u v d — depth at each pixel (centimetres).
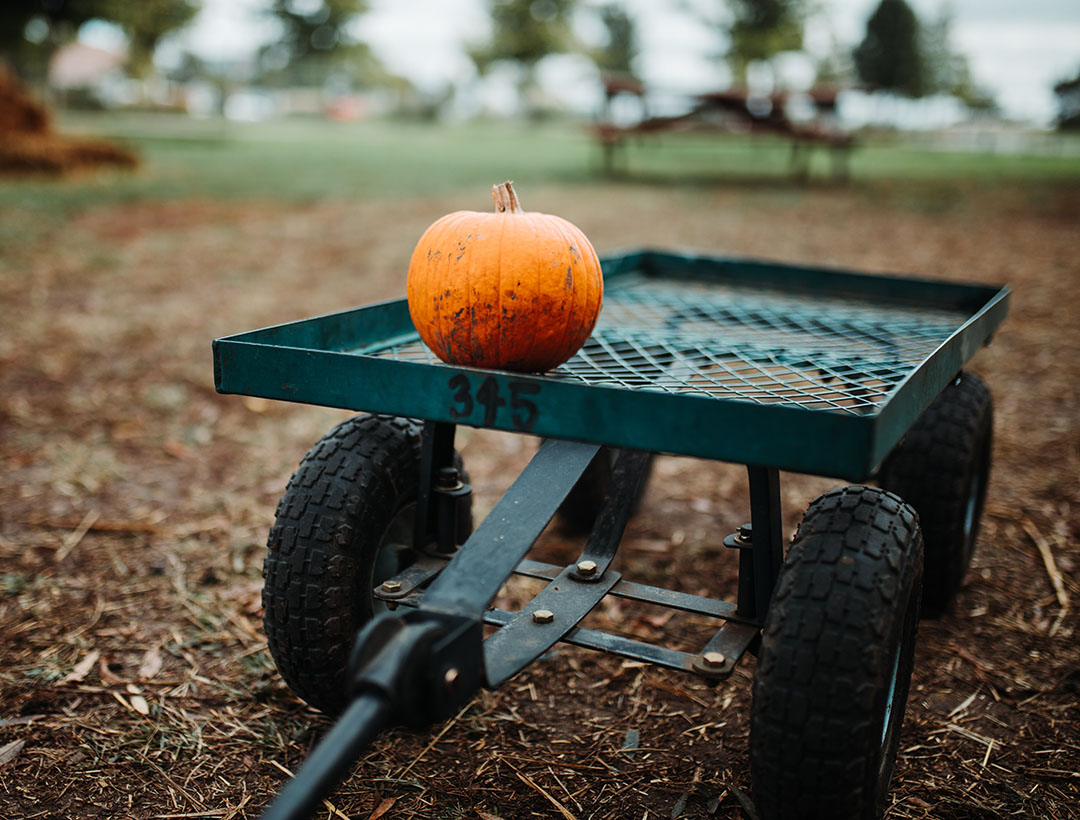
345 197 1479
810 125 1817
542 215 266
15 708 290
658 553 408
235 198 1426
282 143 2873
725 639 243
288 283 888
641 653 236
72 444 514
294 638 255
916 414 221
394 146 2873
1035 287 888
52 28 3130
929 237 1141
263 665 317
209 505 443
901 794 259
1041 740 284
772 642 205
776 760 203
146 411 566
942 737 285
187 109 5475
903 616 210
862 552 209
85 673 309
